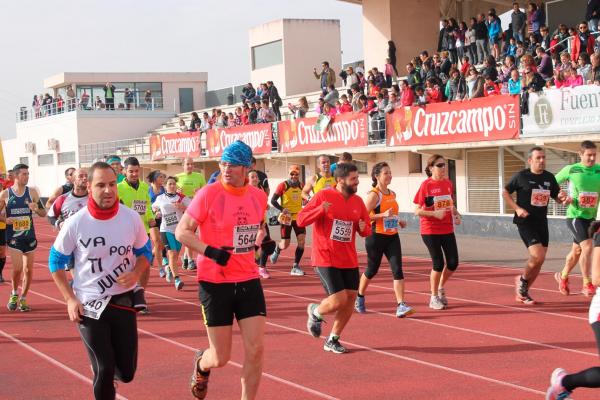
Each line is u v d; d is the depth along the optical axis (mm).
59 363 8195
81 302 5277
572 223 11039
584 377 5562
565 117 16203
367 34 28672
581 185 10820
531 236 10430
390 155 23672
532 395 6508
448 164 22109
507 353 8031
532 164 10320
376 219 9883
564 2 24578
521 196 10406
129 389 7035
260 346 5527
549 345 8336
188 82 46938
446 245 10414
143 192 11836
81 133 43469
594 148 10805
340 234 7883
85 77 45969
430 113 19578
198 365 5867
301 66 36594
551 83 17516
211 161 30391
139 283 5812
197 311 11102
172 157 31906
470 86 18688
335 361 7910
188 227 5523
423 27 28109
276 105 27578
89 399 6828
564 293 11406
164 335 9422
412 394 6641
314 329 8188
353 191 7906
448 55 21594
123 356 5332
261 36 37469
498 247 18109
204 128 32062
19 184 11211
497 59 21953
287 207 14250
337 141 22891
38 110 49312
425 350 8273
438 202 10219
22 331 9938
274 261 16156
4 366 8117
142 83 46406
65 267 5289
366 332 9281
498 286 12516
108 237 5262
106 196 5230
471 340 8688
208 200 5551
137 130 44406
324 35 36969
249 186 5742
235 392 6824
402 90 20766
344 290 7918
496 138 17797
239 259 5586
